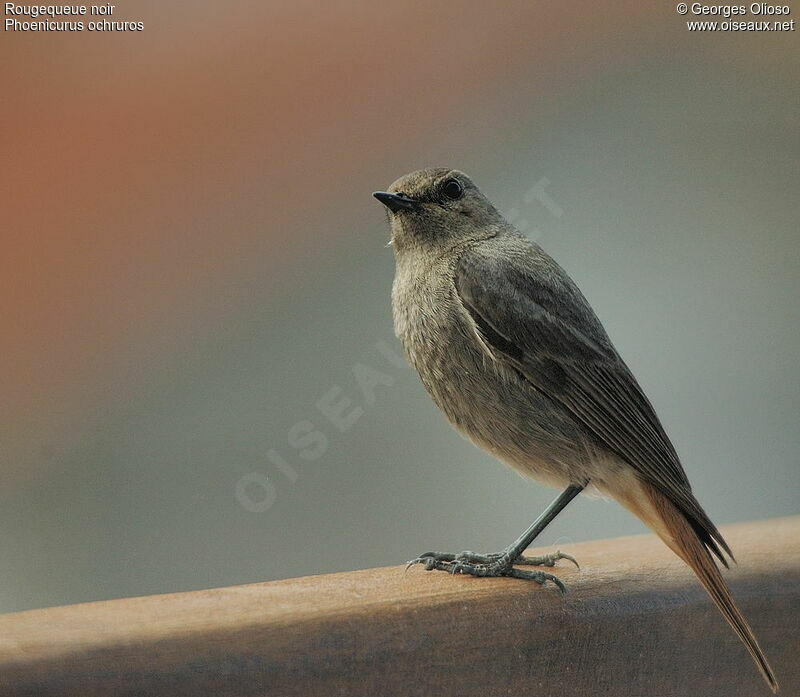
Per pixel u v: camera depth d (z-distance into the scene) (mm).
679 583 2904
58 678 2859
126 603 2883
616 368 2971
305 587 2898
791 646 2908
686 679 2902
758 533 2936
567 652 2893
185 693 2865
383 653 2879
